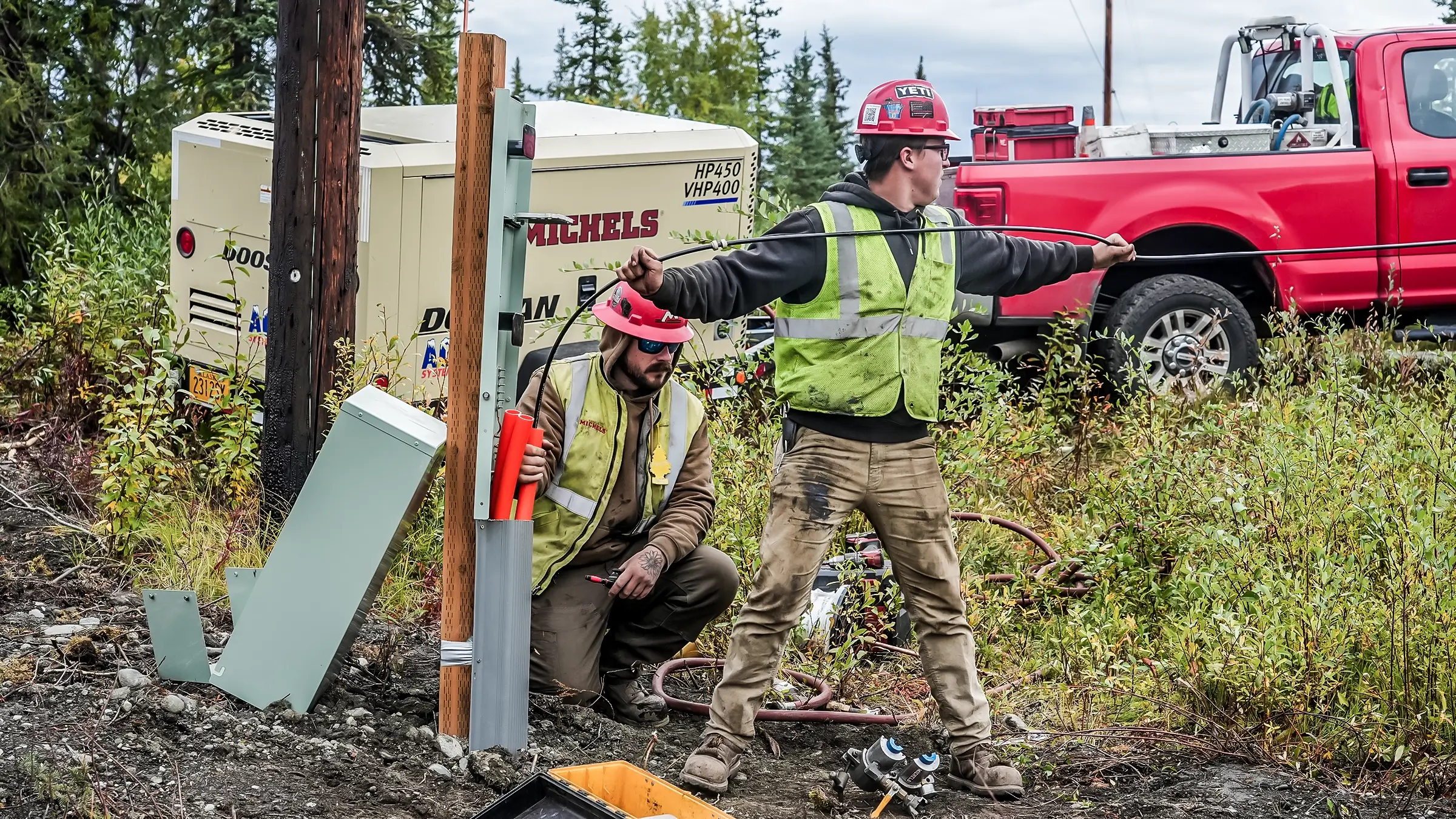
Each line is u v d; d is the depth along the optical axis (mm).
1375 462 5309
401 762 3650
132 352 6758
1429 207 8500
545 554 4230
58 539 5445
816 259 3520
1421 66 8664
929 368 3658
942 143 3637
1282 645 4328
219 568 5152
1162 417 6531
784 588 3660
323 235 5859
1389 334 7969
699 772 3672
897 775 3637
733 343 7793
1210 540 5148
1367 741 4027
